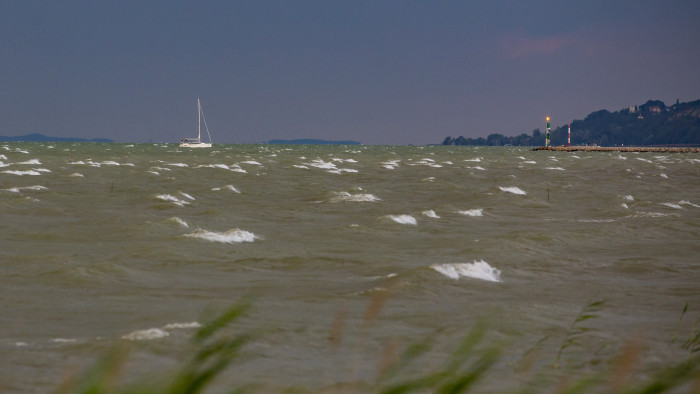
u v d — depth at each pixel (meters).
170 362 44.44
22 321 57.50
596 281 78.06
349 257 92.19
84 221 123.62
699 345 50.12
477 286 72.62
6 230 112.06
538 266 85.62
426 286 70.50
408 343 50.25
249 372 42.81
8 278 74.31
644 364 45.38
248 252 93.44
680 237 109.88
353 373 43.09
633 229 112.81
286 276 80.19
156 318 58.56
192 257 89.00
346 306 63.31
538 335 54.00
